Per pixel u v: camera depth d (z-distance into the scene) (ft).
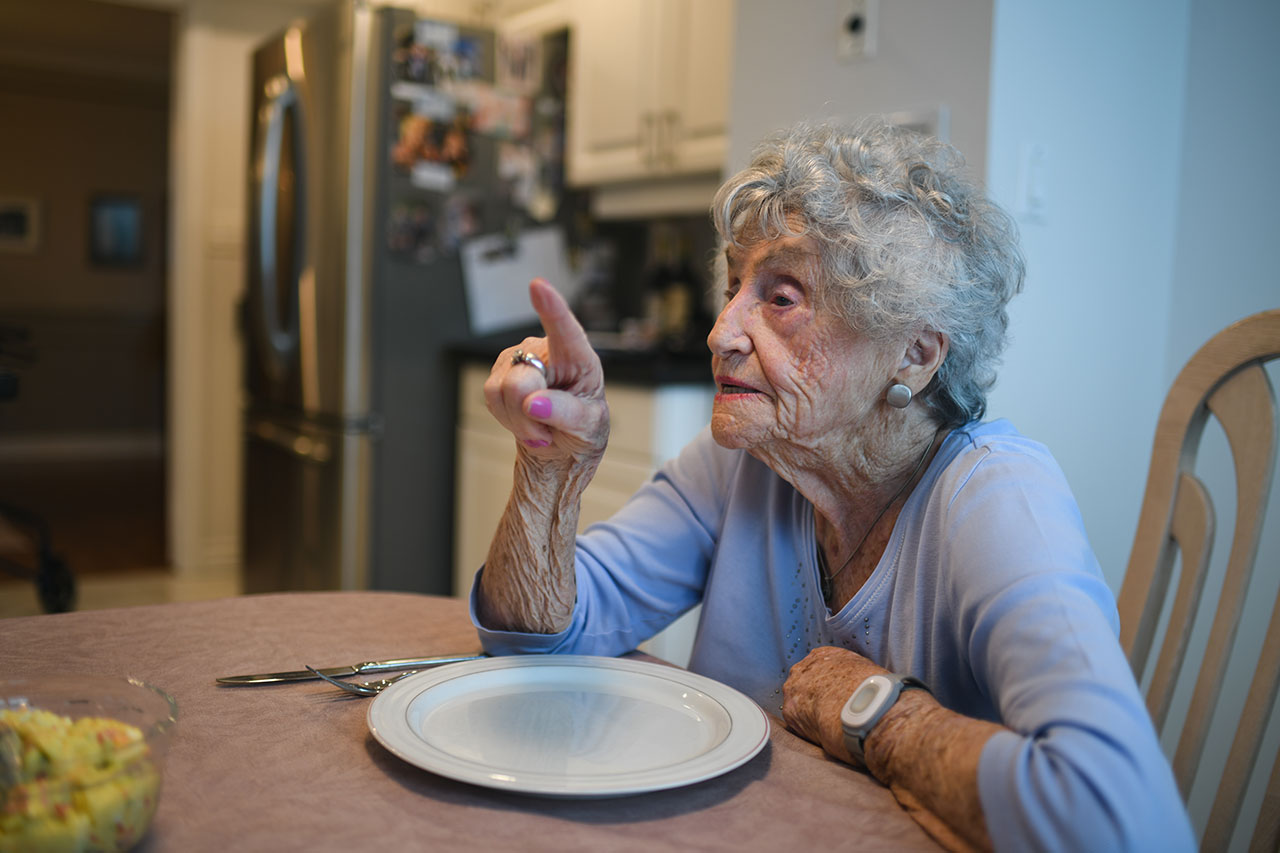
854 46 5.77
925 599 2.55
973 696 2.53
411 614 3.25
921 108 5.41
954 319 2.51
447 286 9.26
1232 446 2.94
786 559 3.01
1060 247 5.43
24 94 23.50
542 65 9.78
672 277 9.97
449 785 1.99
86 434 24.43
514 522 2.72
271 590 10.20
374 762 2.09
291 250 9.36
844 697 2.27
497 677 2.52
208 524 12.67
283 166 9.43
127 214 24.85
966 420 2.70
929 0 5.34
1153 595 3.11
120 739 1.67
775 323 2.57
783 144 2.72
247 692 2.49
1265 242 5.53
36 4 18.60
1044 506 2.31
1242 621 5.34
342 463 8.88
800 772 2.15
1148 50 5.78
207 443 12.59
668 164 8.79
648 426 7.36
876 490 2.74
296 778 2.00
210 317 12.50
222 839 1.74
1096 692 1.82
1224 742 5.41
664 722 2.34
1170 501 3.09
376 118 8.67
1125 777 1.70
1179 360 6.05
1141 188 5.84
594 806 1.94
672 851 1.77
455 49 9.12
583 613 2.96
